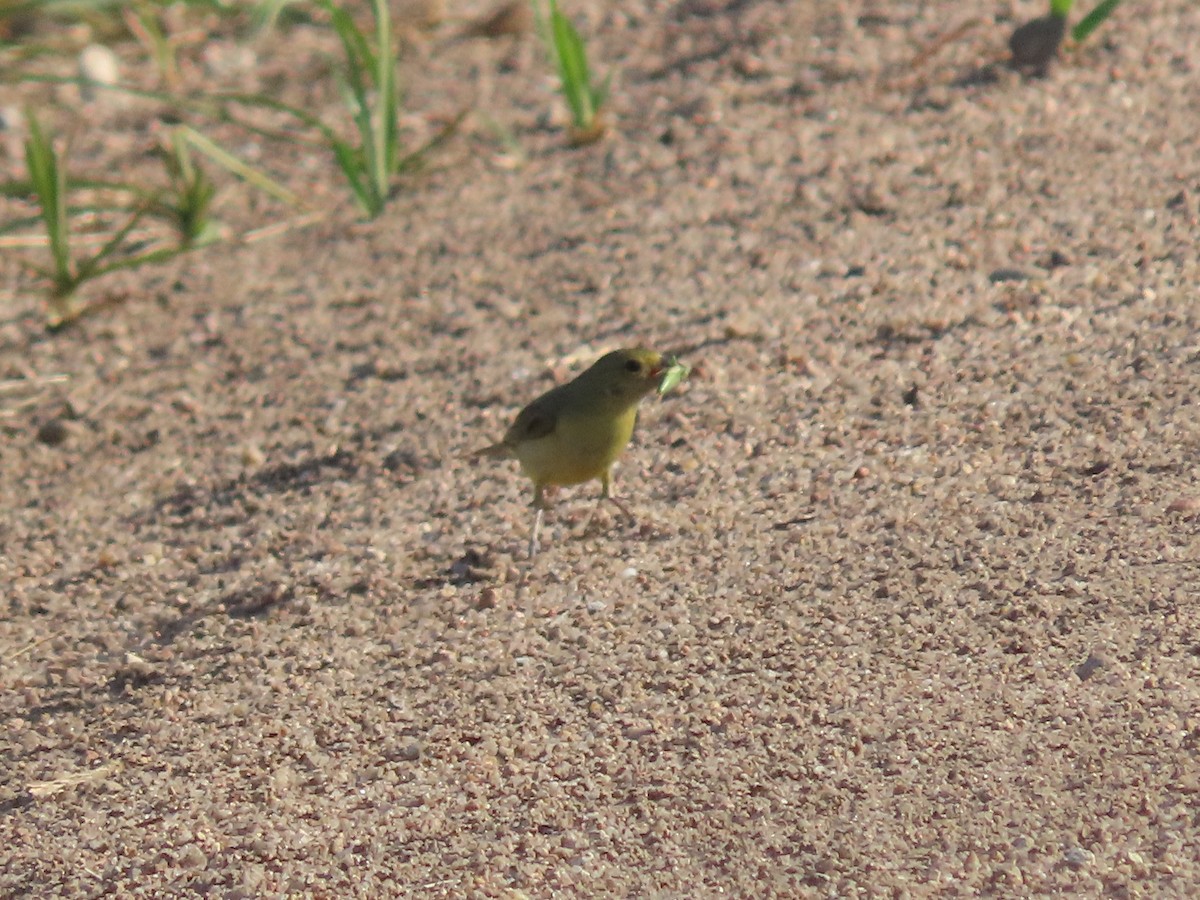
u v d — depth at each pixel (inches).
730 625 364.2
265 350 571.8
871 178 586.9
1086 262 497.4
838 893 270.8
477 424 493.7
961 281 504.7
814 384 469.4
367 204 657.0
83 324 617.9
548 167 669.9
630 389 398.9
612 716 339.0
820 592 368.8
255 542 454.6
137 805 341.4
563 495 447.2
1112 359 440.8
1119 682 309.0
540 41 802.8
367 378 537.6
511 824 309.6
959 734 305.4
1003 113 608.4
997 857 271.3
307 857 311.6
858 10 739.4
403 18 846.5
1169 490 373.1
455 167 687.7
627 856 293.0
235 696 378.9
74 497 501.7
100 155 749.9
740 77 702.5
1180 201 519.8
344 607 411.2
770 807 297.7
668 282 551.8
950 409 438.3
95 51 825.5
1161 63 622.5
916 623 346.3
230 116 712.4
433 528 443.8
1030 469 399.5
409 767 336.5
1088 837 271.0
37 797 350.3
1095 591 340.8
